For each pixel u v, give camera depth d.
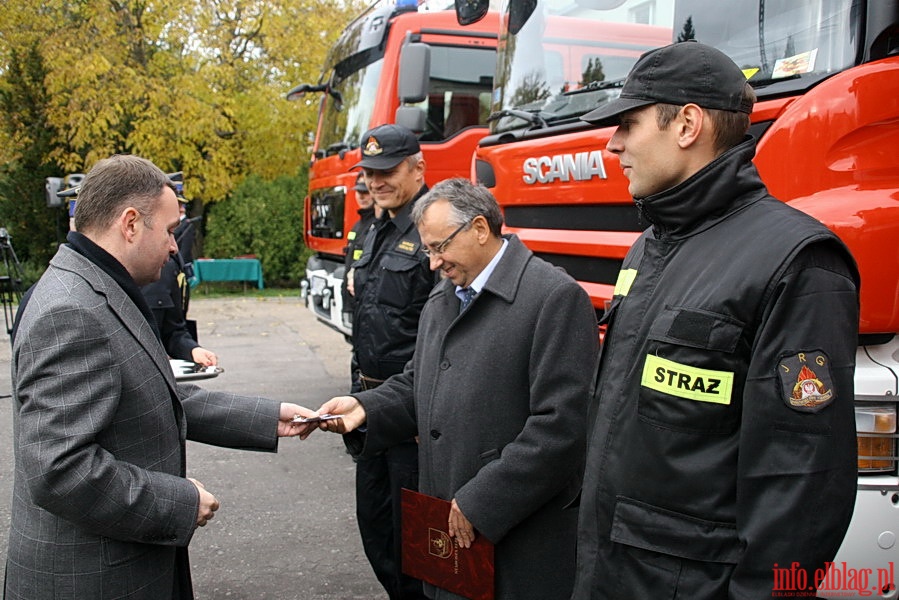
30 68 14.81
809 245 1.35
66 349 1.63
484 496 2.05
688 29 2.90
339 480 4.64
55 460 1.59
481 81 6.12
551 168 3.38
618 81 3.34
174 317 3.69
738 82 1.51
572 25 3.58
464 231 2.18
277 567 3.49
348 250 4.84
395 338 2.99
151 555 1.81
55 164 15.21
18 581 1.76
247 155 15.31
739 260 1.42
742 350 1.39
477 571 2.12
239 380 7.24
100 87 13.94
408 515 2.31
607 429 1.58
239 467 4.87
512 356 2.14
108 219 1.79
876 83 2.15
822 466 1.30
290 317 11.62
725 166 1.49
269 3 14.85
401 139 3.02
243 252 14.83
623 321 1.61
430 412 2.27
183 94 14.14
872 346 2.19
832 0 2.34
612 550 1.55
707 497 1.41
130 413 1.75
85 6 14.18
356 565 3.53
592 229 3.18
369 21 6.47
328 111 7.27
